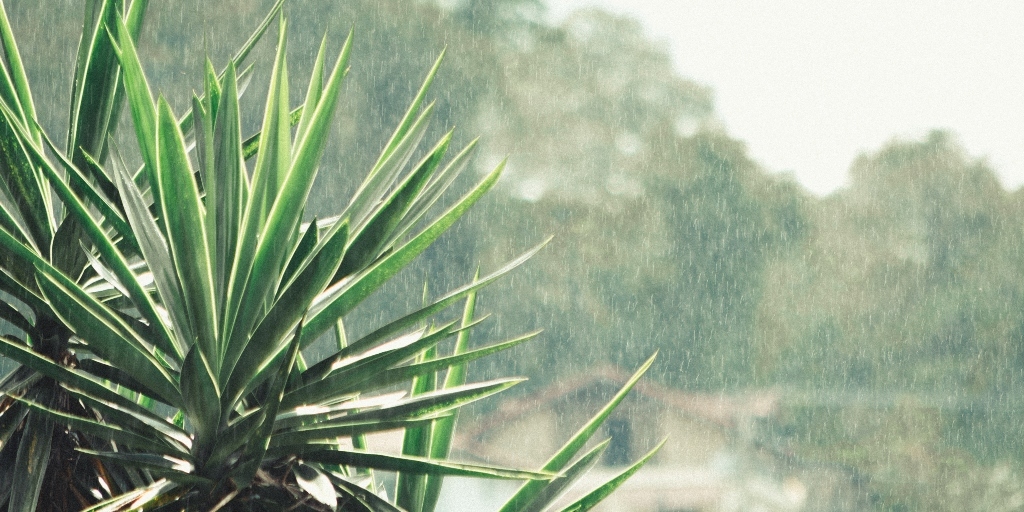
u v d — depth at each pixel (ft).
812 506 74.90
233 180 3.28
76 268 3.61
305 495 3.19
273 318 3.06
